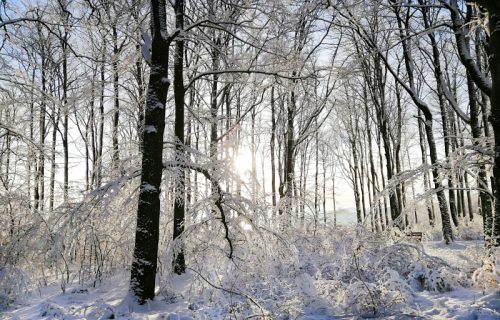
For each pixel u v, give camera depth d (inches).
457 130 1085.8
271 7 357.7
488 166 365.7
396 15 610.9
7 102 389.4
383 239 355.9
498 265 282.5
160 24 297.4
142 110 417.1
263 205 371.2
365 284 243.9
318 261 350.9
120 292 309.9
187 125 490.6
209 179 316.5
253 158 876.0
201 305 267.0
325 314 250.4
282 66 382.9
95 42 469.7
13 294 299.1
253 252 320.2
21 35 407.5
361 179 1259.8
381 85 808.3
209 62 496.1
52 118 470.6
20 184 415.8
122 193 342.0
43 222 327.6
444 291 281.9
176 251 309.7
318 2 451.2
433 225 800.9
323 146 1378.0
